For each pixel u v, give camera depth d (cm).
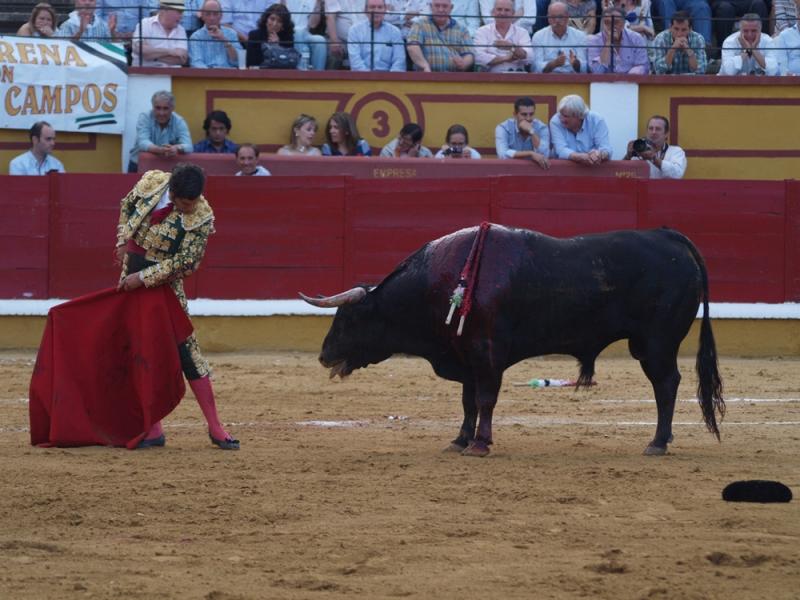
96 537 1353
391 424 2272
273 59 3794
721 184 3531
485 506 1513
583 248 1917
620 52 3962
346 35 3944
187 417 2323
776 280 3556
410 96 3847
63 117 3712
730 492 1553
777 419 2373
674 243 1952
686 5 4197
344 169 3594
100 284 3453
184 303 1955
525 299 1881
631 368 3200
